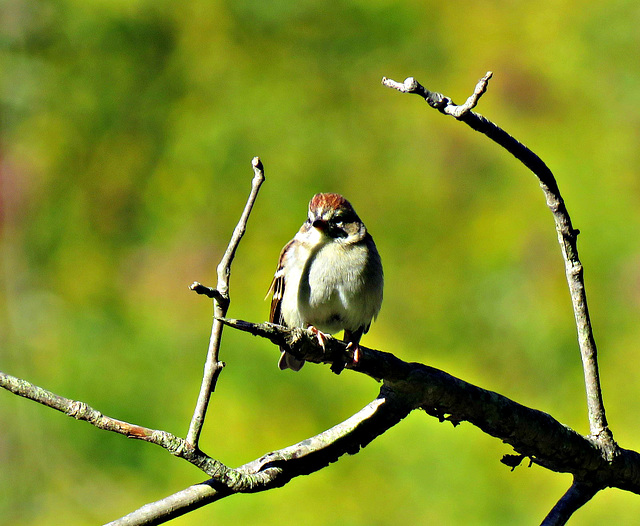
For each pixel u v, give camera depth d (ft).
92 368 37.63
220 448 33.86
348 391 34.88
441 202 46.96
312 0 52.49
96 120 50.96
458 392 17.21
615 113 48.98
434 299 44.04
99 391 36.91
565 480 31.65
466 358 41.75
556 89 49.47
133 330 38.96
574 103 49.08
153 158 50.11
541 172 16.93
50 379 37.78
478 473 31.71
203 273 42.57
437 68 51.26
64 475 35.29
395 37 52.03
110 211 48.83
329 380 35.12
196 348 37.52
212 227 45.32
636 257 42.75
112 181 49.70
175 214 46.21
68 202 48.62
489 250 44.42
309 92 51.26
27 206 48.08
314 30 52.70
